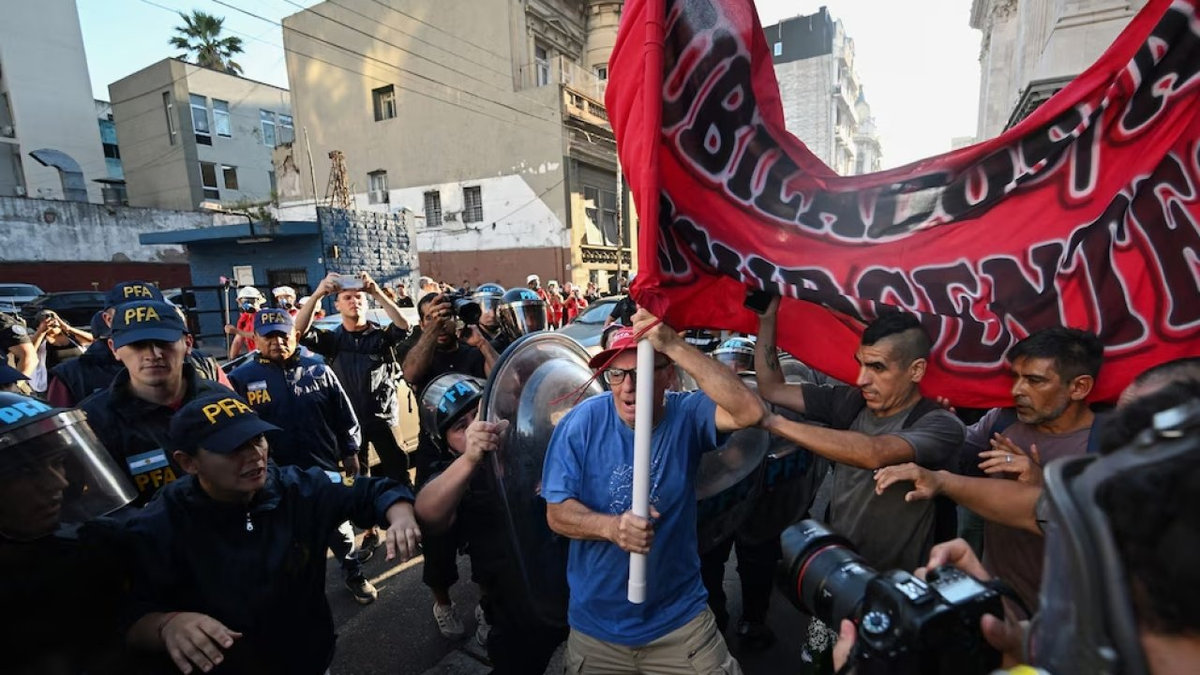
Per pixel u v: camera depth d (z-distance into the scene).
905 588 0.88
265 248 15.96
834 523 1.92
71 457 1.26
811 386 2.07
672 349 1.49
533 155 19.67
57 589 1.20
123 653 1.32
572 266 19.66
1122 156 1.80
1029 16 9.92
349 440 3.45
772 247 1.81
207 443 1.43
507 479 1.93
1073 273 1.88
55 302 14.70
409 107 21.73
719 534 2.32
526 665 2.17
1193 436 0.48
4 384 2.44
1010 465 1.69
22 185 23.97
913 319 1.75
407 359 3.20
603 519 1.54
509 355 2.05
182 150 27.75
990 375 1.95
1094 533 0.49
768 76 1.73
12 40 23.53
